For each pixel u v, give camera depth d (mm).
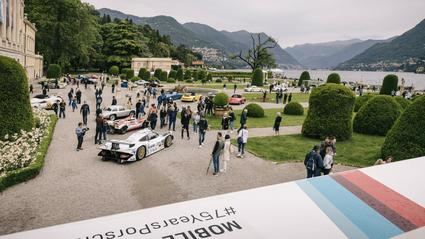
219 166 12758
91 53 91438
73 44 69750
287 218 2941
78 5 68562
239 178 11445
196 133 19141
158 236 2623
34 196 9367
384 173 3949
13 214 8211
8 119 14648
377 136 19453
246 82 74688
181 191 10062
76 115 24062
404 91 43844
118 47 98188
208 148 15633
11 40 40281
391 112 19500
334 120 17812
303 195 3344
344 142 17656
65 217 8117
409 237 2828
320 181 3648
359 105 28672
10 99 14797
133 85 49219
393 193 3488
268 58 80312
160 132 19141
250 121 24156
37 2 66812
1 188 9656
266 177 11648
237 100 33656
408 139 12430
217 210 3039
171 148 15453
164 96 28938
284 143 17062
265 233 2729
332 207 3164
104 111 23109
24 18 50719
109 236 2584
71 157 13406
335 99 17844
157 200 9336
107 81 62562
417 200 3387
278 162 13531
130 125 19188
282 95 42719
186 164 12898
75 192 9742
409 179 3842
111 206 8844
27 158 11312
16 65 15375
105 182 10656
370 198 3342
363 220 2979
